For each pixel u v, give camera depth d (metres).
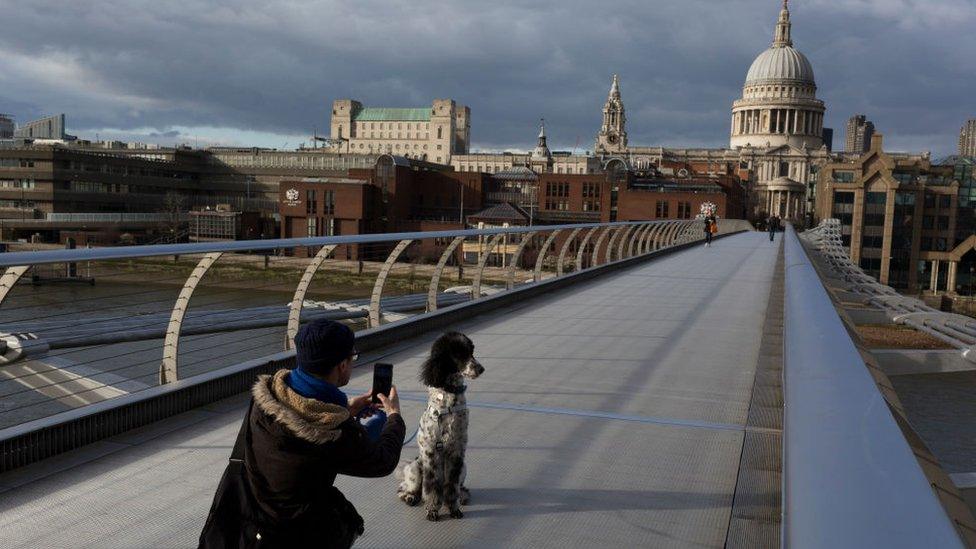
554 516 4.12
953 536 1.07
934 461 1.57
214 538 2.35
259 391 2.38
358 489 4.53
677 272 20.36
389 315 10.23
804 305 4.50
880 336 13.74
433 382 4.07
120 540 3.71
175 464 4.79
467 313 11.18
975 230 104.62
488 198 125.94
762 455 5.12
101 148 155.25
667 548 3.74
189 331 9.77
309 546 2.33
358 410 2.93
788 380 2.79
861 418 1.81
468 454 5.10
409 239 9.26
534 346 9.09
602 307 12.81
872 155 102.06
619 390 6.89
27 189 106.06
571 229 16.28
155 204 129.75
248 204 144.75
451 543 3.80
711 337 9.86
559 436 5.50
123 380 6.86
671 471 4.80
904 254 102.00
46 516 3.98
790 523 1.42
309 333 2.39
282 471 2.28
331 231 105.31
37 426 4.79
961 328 9.74
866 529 1.16
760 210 173.38
